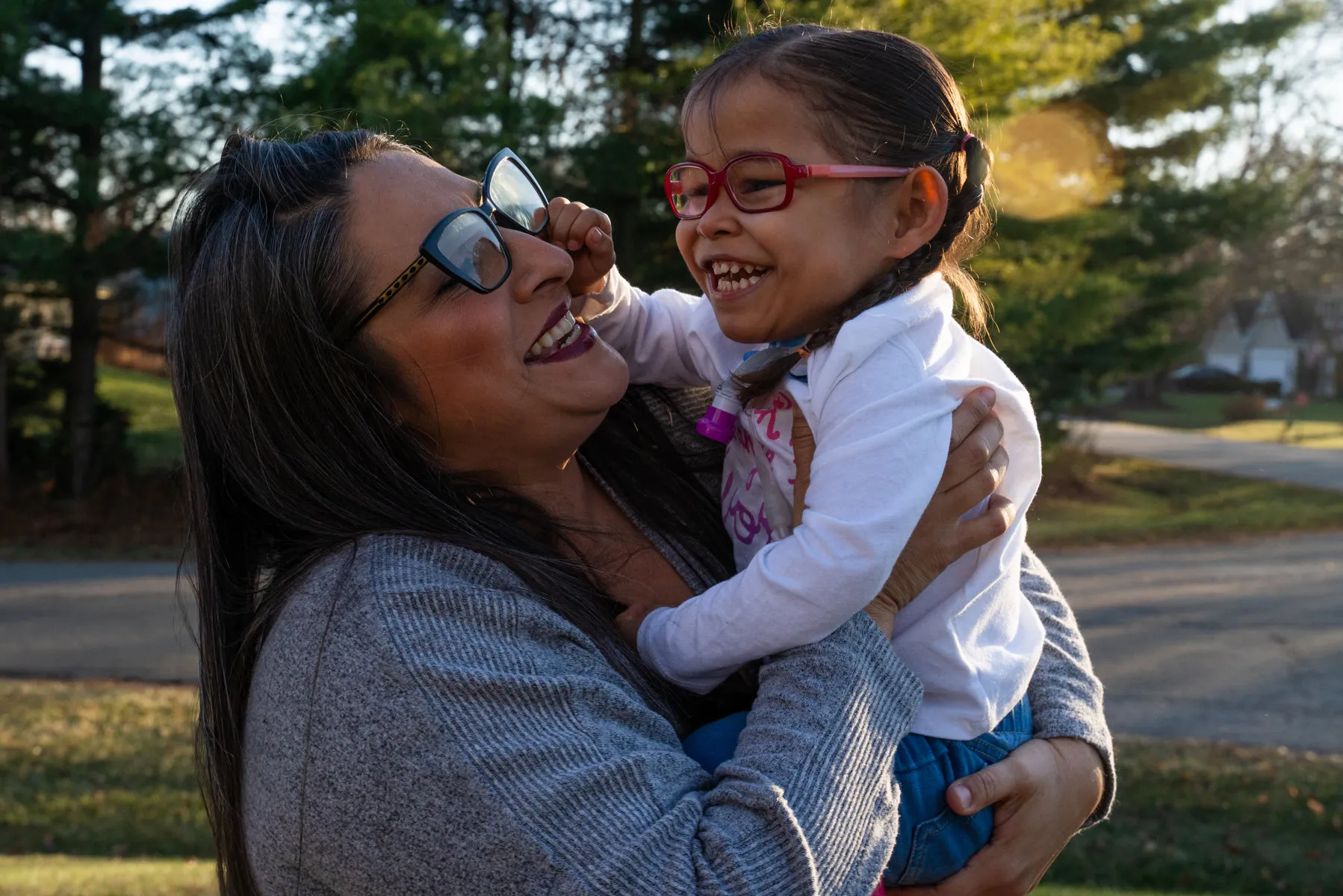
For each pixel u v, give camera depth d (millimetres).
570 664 1268
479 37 16781
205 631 1453
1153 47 20531
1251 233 22594
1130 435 35281
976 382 1453
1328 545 15508
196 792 5871
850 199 1470
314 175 1426
